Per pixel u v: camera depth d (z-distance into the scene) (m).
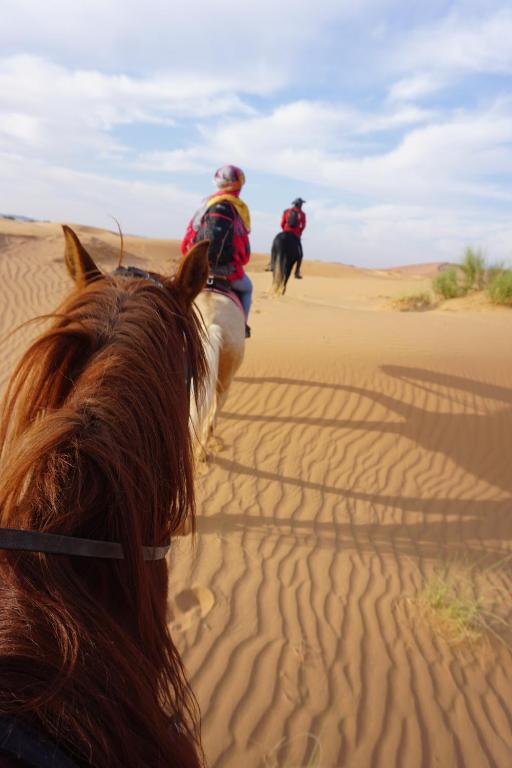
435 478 7.34
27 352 1.34
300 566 5.29
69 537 1.09
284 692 3.82
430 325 13.76
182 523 1.49
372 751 3.47
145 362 1.37
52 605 1.04
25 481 1.13
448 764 3.46
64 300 1.68
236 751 3.36
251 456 7.21
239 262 5.90
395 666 4.18
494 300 18.05
